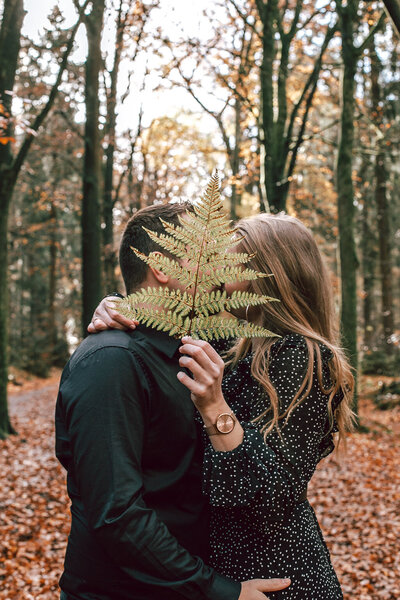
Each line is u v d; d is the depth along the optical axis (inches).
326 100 594.6
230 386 62.7
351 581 182.1
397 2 141.6
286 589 55.7
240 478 51.6
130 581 52.4
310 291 63.1
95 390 52.3
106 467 50.1
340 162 398.0
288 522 57.7
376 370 751.7
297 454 54.0
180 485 56.7
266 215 66.4
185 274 46.6
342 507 251.9
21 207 937.5
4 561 183.6
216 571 58.1
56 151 639.1
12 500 248.1
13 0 350.9
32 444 380.2
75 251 1190.9
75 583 54.4
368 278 848.9
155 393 55.7
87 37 396.8
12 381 944.9
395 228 928.9
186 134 651.5
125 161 647.1
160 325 47.6
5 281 386.3
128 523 48.8
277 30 405.7
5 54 353.7
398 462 328.8
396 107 652.7
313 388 57.1
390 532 217.8
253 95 517.7
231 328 47.4
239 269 46.6
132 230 62.2
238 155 528.7
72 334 1344.7
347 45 383.9
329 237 745.0
